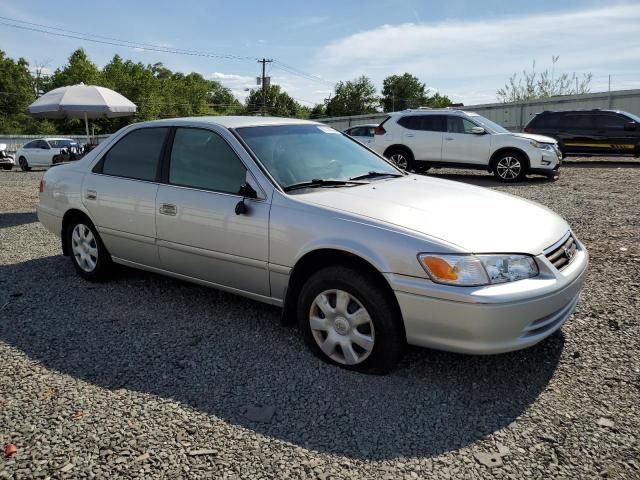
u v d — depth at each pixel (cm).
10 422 267
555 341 349
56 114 1154
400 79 11038
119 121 6106
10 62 6438
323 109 10638
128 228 432
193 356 339
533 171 1196
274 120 429
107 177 455
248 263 355
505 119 2594
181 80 8412
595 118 1622
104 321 398
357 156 434
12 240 683
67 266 550
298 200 335
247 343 357
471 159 1263
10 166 2403
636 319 379
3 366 328
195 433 257
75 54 6328
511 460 235
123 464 235
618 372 308
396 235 293
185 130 412
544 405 277
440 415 270
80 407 280
